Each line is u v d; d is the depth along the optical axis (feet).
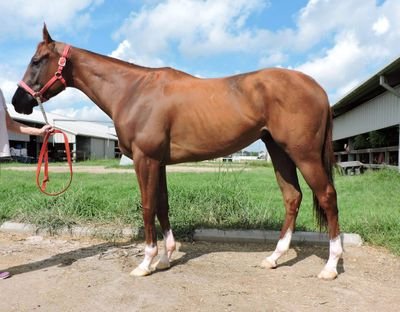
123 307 9.68
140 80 12.07
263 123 11.41
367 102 47.06
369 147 50.60
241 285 11.08
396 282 11.33
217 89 11.58
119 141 12.35
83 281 11.41
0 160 81.20
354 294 10.41
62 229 16.80
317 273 12.09
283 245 12.82
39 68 12.38
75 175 41.47
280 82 11.07
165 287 10.91
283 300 10.03
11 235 16.88
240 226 16.78
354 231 16.07
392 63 29.63
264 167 65.92
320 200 11.43
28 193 23.73
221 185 20.92
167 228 13.19
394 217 17.13
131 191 25.17
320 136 11.18
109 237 16.24
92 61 12.59
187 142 11.75
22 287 11.00
